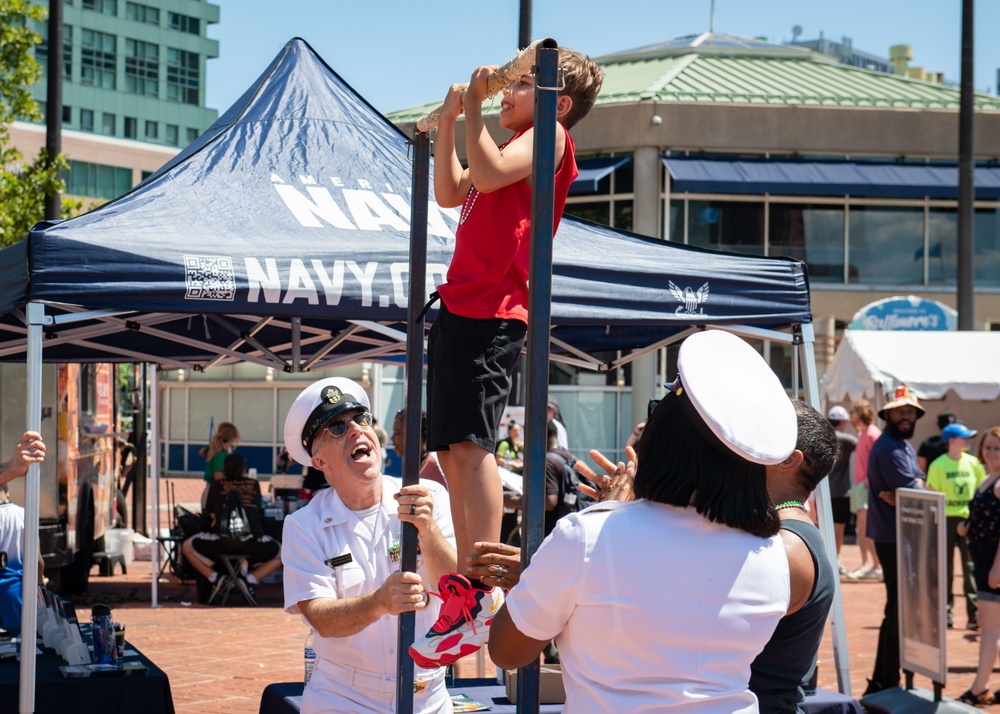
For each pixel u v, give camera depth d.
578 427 21.42
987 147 22.12
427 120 2.81
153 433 11.36
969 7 17.62
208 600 11.65
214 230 4.82
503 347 2.70
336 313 4.81
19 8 14.46
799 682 2.50
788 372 20.97
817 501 6.01
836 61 26.97
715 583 2.06
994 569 7.30
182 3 92.06
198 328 7.40
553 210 2.26
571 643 2.11
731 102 21.34
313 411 3.48
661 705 2.02
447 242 5.22
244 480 11.76
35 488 4.65
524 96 2.72
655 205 21.19
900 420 8.24
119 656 5.09
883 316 17.75
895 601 7.64
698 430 2.11
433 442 2.73
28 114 14.73
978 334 15.46
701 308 5.60
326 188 5.33
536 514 2.23
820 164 21.38
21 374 10.75
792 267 5.86
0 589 6.27
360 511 3.48
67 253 4.48
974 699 7.40
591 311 5.33
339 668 3.45
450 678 5.33
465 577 2.50
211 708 7.13
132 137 89.06
